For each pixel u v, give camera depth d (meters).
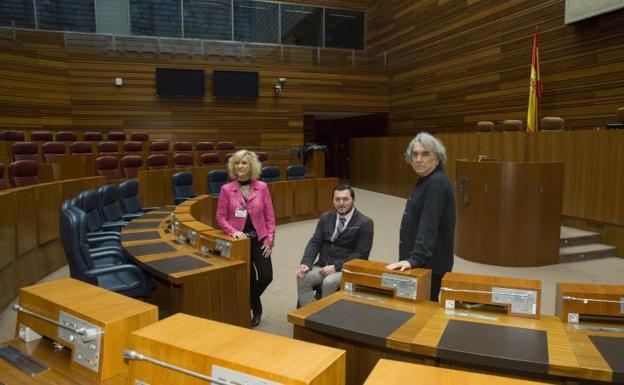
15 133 8.77
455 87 11.32
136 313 1.55
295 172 9.54
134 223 4.42
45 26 11.31
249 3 13.29
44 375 1.51
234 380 1.16
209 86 12.30
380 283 2.33
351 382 2.11
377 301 2.26
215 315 2.98
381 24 14.31
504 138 7.86
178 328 1.36
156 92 11.84
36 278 4.71
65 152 8.57
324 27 14.26
